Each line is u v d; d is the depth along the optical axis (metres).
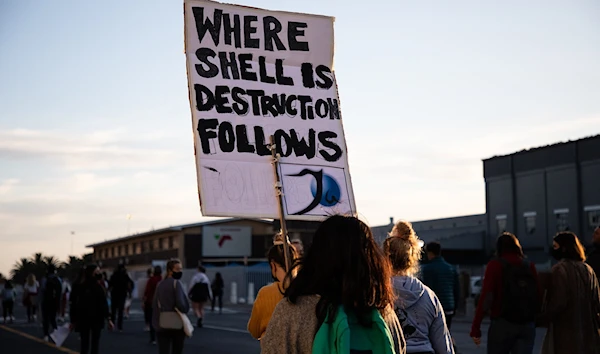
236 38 5.36
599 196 40.59
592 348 7.14
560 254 7.38
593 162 41.12
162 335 10.69
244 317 28.81
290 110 5.37
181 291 10.57
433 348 4.89
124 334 20.20
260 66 5.38
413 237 5.17
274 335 2.97
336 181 5.30
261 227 67.81
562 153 42.97
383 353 2.91
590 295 7.19
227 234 65.69
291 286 3.01
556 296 7.16
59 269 112.75
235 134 5.17
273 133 5.27
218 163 5.08
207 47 5.27
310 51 5.53
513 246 7.40
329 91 5.51
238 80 5.29
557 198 43.09
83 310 12.02
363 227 3.04
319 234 3.02
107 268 88.56
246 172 5.12
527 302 7.22
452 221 52.06
